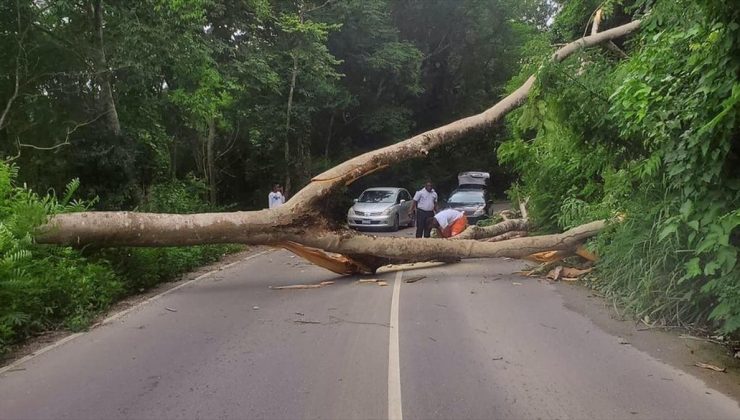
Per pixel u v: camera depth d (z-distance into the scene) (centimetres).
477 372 552
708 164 622
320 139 3144
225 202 2712
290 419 448
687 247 708
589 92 906
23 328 678
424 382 526
